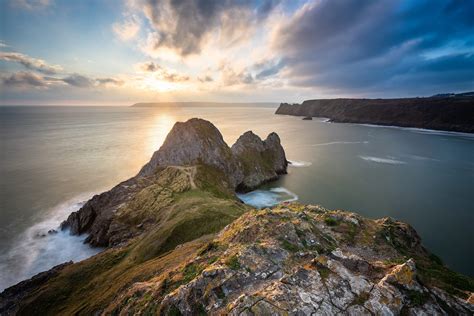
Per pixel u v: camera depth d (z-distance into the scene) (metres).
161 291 16.61
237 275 15.14
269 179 91.38
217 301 13.48
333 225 26.11
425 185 81.62
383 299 12.25
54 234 58.66
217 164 86.88
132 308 16.44
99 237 54.06
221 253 19.61
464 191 76.50
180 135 94.75
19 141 172.88
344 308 11.79
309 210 29.94
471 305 12.69
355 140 167.00
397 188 79.50
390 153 127.81
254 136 106.88
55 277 38.97
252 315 11.40
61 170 106.19
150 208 57.78
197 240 34.31
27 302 33.56
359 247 23.05
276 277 15.09
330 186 82.88
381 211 64.31
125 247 44.16
